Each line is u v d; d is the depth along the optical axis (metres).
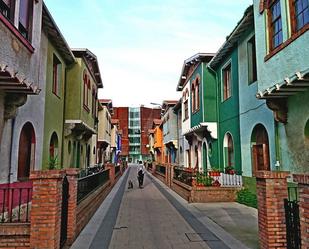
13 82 7.23
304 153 8.95
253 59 12.92
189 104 20.80
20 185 9.47
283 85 8.23
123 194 17.48
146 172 44.25
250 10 11.40
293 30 8.61
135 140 97.38
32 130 11.01
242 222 9.45
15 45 7.62
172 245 7.05
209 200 13.47
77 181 8.12
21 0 8.41
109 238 7.66
